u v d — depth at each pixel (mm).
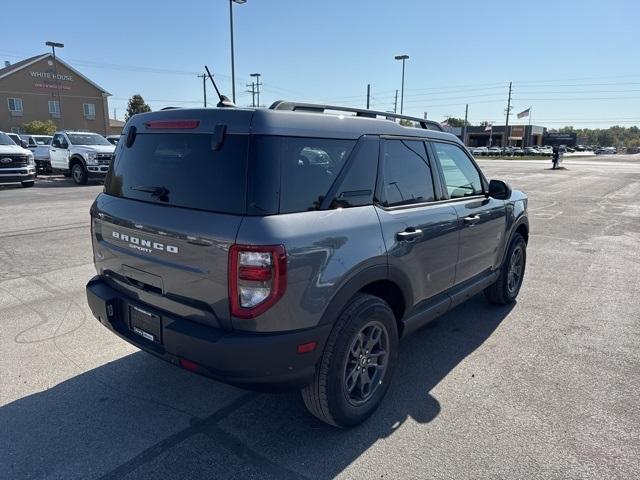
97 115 56969
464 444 2771
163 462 2584
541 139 111625
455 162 3955
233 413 3062
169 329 2580
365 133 2938
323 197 2602
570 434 2875
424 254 3289
